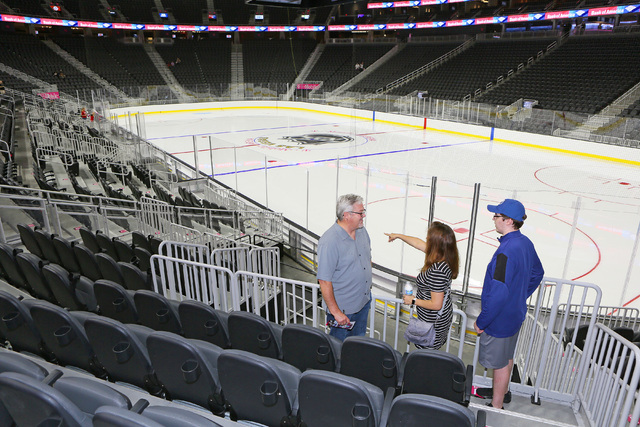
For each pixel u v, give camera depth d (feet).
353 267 10.30
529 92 74.79
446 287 9.55
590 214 33.76
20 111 67.77
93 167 37.60
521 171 48.03
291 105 99.09
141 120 71.36
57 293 12.96
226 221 29.63
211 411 8.06
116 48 111.14
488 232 30.53
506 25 109.50
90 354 8.95
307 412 6.99
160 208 25.72
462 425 5.91
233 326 9.57
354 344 8.14
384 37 126.52
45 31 121.80
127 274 14.47
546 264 25.95
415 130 74.79
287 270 24.79
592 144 53.98
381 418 7.08
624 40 76.13
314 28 114.62
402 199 37.42
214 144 62.23
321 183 43.11
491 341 9.38
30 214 20.61
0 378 6.18
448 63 95.76
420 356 7.82
